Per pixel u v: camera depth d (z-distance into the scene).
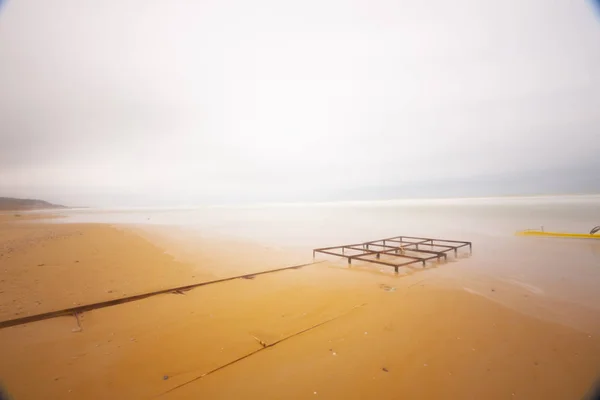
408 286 8.73
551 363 4.45
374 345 5.02
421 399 3.60
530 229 23.45
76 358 4.69
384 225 30.23
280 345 5.05
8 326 5.96
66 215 62.19
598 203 64.50
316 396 3.65
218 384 3.92
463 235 21.44
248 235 23.08
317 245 17.98
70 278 9.77
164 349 4.94
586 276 9.79
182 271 10.94
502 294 7.90
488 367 4.34
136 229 27.42
